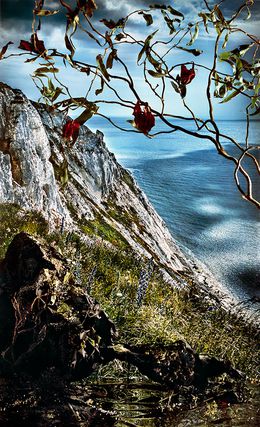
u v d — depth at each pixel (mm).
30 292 4578
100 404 4461
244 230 35344
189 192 49938
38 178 16734
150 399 4742
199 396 4945
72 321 4602
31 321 4539
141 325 6289
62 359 4539
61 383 4543
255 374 6270
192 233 34188
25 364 4551
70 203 20000
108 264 9711
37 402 4270
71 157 23391
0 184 14234
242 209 41844
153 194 48281
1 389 4340
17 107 16734
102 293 6949
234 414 4562
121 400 4652
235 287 24312
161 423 4238
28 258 4719
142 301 7141
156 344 5164
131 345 5031
